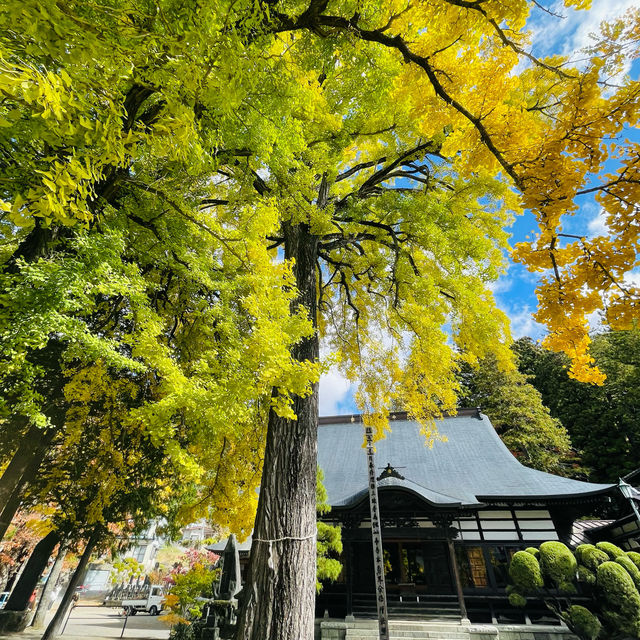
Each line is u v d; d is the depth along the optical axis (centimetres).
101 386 594
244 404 312
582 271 225
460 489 1301
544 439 2114
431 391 815
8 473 592
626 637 796
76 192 159
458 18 253
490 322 725
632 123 201
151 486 903
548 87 254
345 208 773
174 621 1233
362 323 962
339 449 1811
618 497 1112
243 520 621
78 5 160
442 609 1037
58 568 1545
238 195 486
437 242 687
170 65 171
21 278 249
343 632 1014
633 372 2144
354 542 1282
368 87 541
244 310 417
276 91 326
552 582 1016
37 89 125
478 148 271
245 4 186
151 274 577
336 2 336
